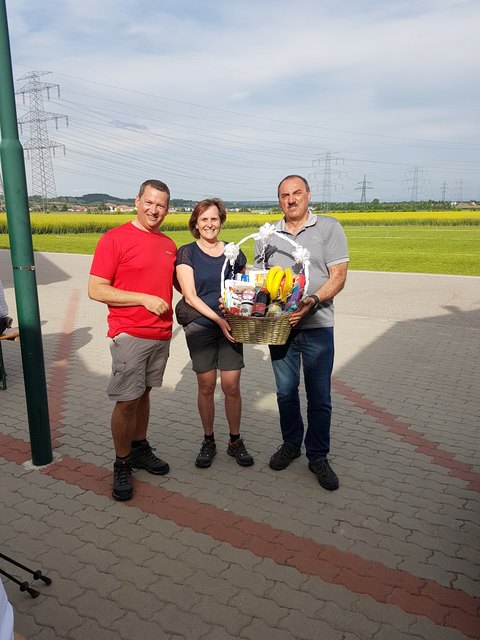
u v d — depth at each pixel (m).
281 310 3.30
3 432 4.63
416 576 2.85
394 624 2.52
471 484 3.79
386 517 3.38
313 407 3.73
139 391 3.50
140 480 3.83
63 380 6.06
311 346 3.66
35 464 4.02
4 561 2.95
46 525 3.28
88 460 4.12
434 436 4.57
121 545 3.09
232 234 39.78
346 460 4.14
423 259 20.44
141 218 3.51
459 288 13.06
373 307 10.65
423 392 5.66
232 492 3.67
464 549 3.08
